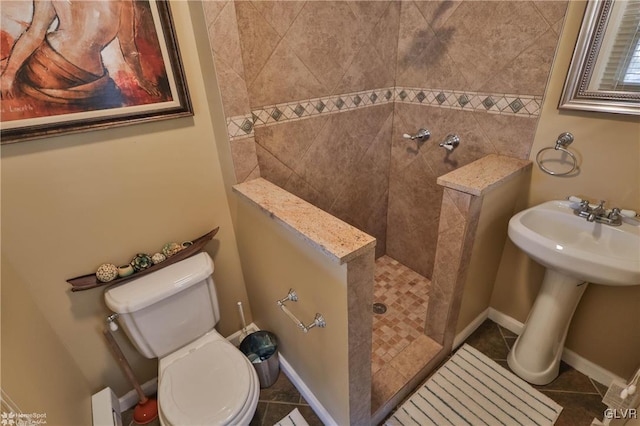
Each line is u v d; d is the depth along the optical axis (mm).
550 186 1394
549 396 1464
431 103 1732
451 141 1688
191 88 1249
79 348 1288
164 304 1263
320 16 1403
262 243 1326
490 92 1468
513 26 1307
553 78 1257
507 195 1411
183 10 1148
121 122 1116
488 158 1490
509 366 1604
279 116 1442
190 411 1093
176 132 1265
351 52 1578
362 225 2121
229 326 1767
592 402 1425
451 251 1371
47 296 1151
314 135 1605
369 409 1279
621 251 1162
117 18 1023
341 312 974
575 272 1107
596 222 1212
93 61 1020
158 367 1397
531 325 1494
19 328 943
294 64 1406
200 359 1278
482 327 1843
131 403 1507
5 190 991
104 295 1240
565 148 1294
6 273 993
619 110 1106
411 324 1859
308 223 1016
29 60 925
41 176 1037
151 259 1312
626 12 1026
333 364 1153
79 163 1091
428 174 1910
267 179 1508
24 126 958
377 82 1772
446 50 1567
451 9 1478
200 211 1436
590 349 1487
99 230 1196
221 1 1071
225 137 1277
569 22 1159
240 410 1104
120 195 1206
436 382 1556
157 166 1260
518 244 1234
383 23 1640
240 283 1721
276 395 1563
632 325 1314
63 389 1100
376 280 2225
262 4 1232
